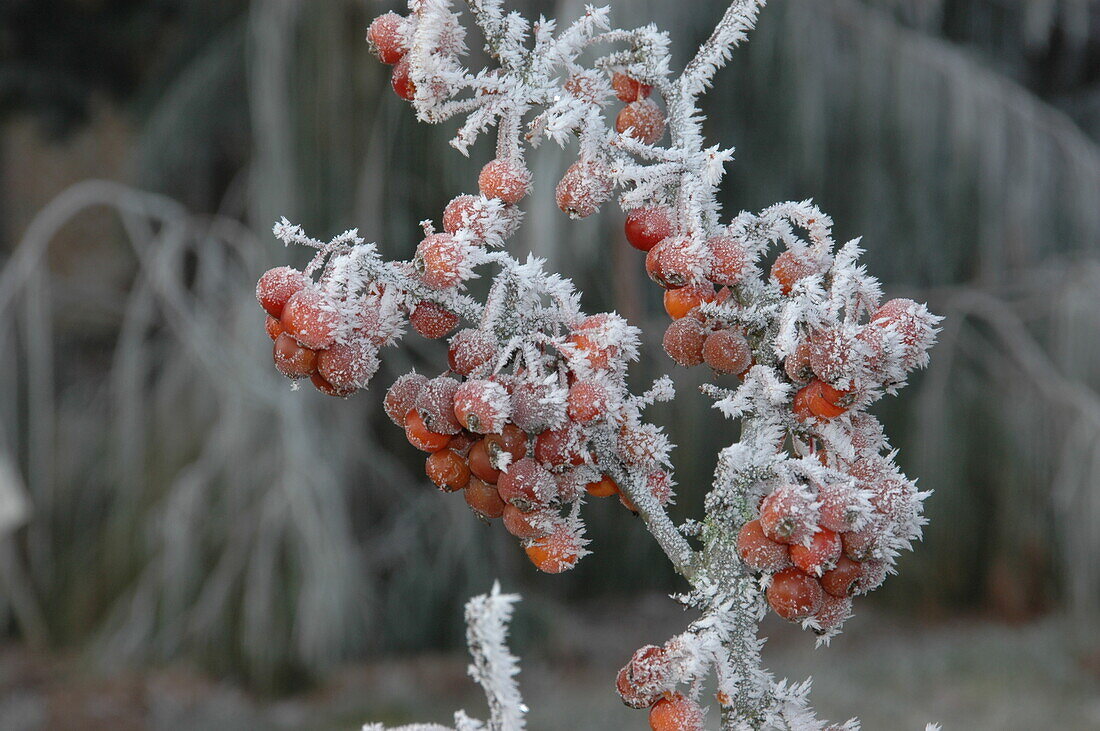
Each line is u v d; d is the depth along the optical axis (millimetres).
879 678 3752
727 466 814
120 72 4359
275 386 3018
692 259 819
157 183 3697
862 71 3346
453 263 815
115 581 3178
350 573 3225
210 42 4027
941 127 3400
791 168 3395
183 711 3045
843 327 808
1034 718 3309
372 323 822
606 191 826
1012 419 3752
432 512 3791
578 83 839
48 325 3312
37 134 4488
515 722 785
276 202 2988
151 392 3295
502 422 808
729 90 3371
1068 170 3617
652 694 807
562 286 822
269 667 3143
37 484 3326
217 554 3059
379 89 3043
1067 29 4137
